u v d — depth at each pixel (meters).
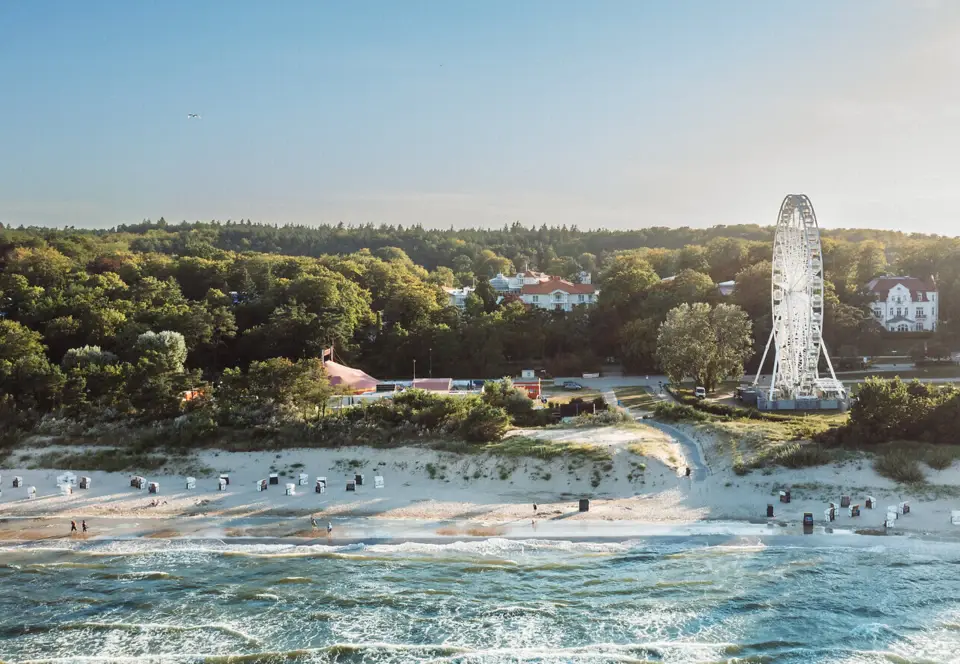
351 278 176.88
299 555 59.03
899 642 44.31
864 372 126.12
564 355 145.25
